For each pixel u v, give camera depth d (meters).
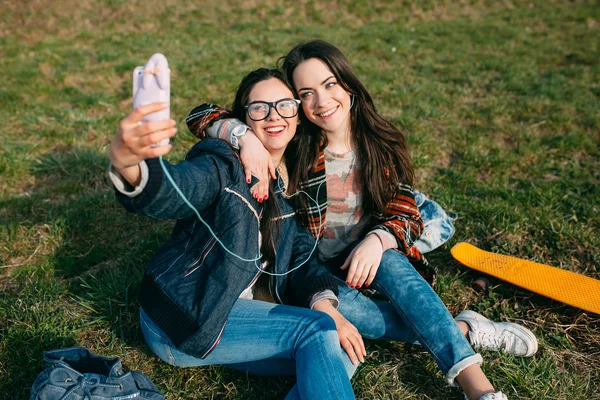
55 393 1.76
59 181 3.86
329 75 2.22
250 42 8.20
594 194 3.69
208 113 2.30
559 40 8.52
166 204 1.66
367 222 2.53
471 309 2.72
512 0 11.56
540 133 4.86
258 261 2.10
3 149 4.25
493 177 4.02
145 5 9.81
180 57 7.18
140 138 1.42
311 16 10.12
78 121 4.83
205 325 1.91
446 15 10.67
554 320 2.61
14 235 3.24
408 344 2.48
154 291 2.02
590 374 2.32
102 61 6.94
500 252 3.11
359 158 2.40
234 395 2.19
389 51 7.74
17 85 5.80
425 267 2.52
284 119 2.14
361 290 2.70
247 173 2.00
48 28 8.57
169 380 2.25
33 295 2.71
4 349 2.36
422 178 3.98
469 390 2.01
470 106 5.52
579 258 3.04
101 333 2.51
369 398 2.18
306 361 1.87
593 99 5.62
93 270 2.98
